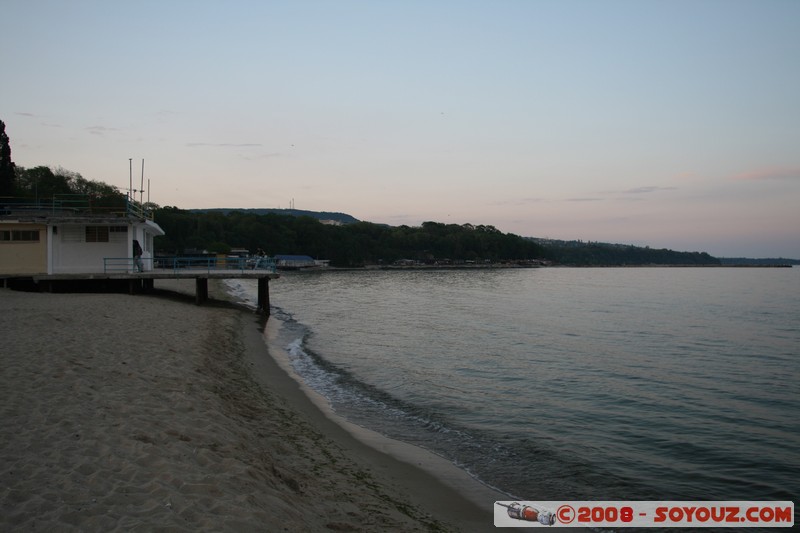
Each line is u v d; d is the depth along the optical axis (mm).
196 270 35344
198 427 9500
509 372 21109
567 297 65188
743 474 11562
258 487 7520
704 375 21375
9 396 9672
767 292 79688
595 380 20078
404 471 10648
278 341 26531
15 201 59375
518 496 9961
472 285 87625
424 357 23703
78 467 7020
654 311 48188
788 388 19281
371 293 63625
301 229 157500
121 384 11367
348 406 15453
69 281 32125
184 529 5773
